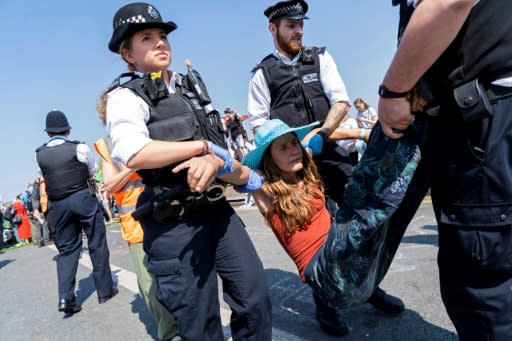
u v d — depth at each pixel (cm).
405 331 214
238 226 171
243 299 159
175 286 155
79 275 534
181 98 161
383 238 136
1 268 779
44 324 344
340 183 267
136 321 306
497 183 104
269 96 271
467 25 99
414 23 91
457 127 109
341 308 167
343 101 256
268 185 217
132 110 146
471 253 112
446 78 105
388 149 124
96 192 380
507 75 99
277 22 257
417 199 139
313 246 208
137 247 240
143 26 158
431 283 276
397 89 105
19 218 1391
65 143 358
